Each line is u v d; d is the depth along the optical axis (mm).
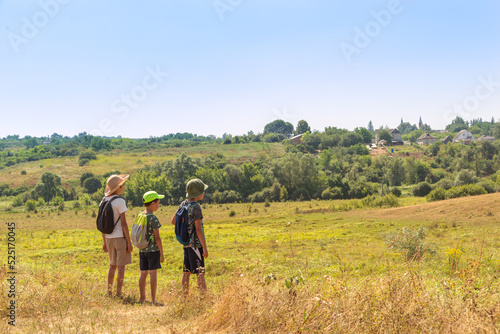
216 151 129750
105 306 4582
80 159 112938
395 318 2895
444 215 29734
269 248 18688
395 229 23828
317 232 25703
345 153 115938
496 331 2598
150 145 153625
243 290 3424
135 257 16891
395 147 140000
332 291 3398
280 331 2875
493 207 28734
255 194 71438
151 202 5367
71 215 57656
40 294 4773
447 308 3029
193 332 3189
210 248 19672
